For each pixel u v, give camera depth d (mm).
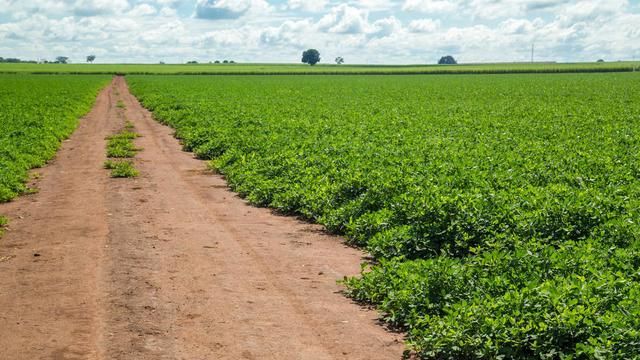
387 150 20375
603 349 6836
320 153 20188
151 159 23906
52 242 12594
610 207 12586
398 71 145500
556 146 21406
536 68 149625
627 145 22250
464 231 11602
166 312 9031
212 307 9258
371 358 7727
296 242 12953
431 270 9273
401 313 8742
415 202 12844
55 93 59969
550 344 7223
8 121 31656
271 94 59469
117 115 43375
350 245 12828
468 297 8594
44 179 19672
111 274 10609
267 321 8797
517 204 12562
